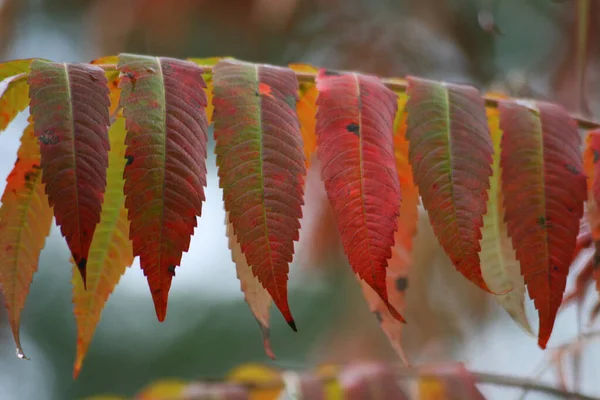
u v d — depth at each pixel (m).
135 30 2.09
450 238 0.79
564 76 1.65
